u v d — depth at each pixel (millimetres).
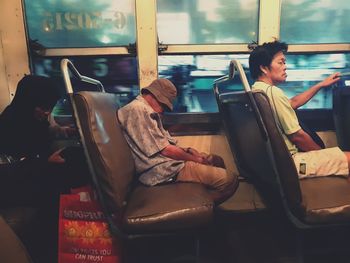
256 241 1832
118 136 1394
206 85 2090
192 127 2100
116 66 2027
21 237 1410
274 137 1200
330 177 1498
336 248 1629
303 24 2033
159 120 1604
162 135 1562
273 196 1500
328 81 1920
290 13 2020
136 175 1629
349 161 1510
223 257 1671
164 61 2047
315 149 1594
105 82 2041
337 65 2105
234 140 1908
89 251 1393
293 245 1768
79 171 1518
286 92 2123
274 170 1239
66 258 1407
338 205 1212
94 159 1157
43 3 1919
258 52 1757
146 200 1325
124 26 1976
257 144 1420
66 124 2039
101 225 1371
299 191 1215
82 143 1150
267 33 2018
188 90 2092
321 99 2133
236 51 2035
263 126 1203
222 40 2033
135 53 1998
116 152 1275
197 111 2123
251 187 2195
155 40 1991
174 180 1562
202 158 1693
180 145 2127
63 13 1938
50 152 1751
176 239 1860
